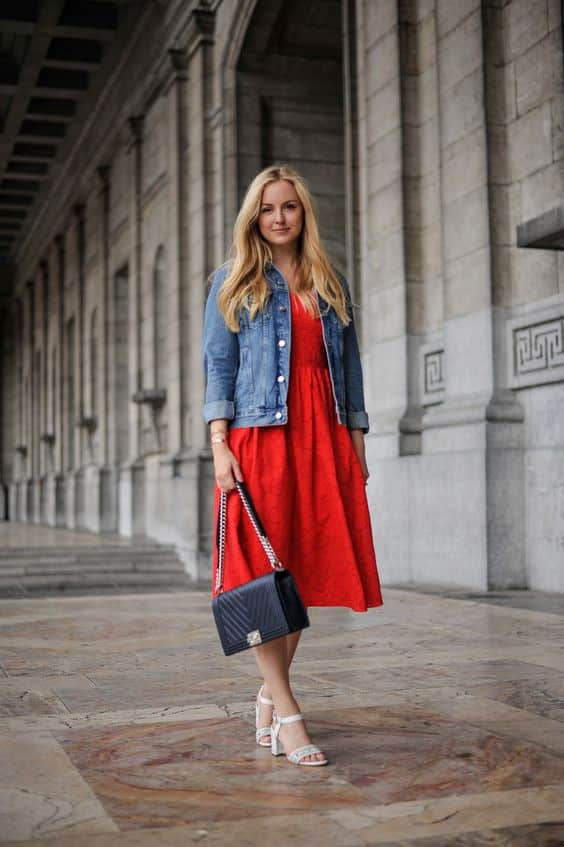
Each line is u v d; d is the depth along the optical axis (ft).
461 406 31.30
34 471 118.32
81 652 19.21
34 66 75.36
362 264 38.60
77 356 91.97
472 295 31.30
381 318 36.94
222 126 52.49
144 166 69.26
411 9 35.86
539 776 9.95
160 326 66.33
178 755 10.94
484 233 30.73
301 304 11.40
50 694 14.64
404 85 35.70
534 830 8.43
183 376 57.31
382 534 35.19
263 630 10.13
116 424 78.28
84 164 88.02
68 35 70.13
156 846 8.15
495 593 28.60
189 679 15.83
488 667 16.24
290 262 11.60
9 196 109.60
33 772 10.34
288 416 11.06
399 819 8.73
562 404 28.12
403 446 34.35
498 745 11.14
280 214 11.34
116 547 54.75
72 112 86.38
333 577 10.94
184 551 52.26
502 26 31.14
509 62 30.81
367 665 16.60
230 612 10.33
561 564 28.09
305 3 49.42
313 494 11.03
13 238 125.80
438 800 9.23
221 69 52.85
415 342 35.29
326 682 15.03
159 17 61.87
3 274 134.92
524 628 21.06
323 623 22.45
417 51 35.86
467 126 31.71
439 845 8.11
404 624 22.04
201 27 54.54
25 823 8.73
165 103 62.90
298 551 10.95
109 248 80.43
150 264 66.95
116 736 11.88
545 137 29.14
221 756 10.87
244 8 49.78
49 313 109.40
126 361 79.00
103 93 78.84
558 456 28.25
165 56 58.80
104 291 80.84
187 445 56.90
